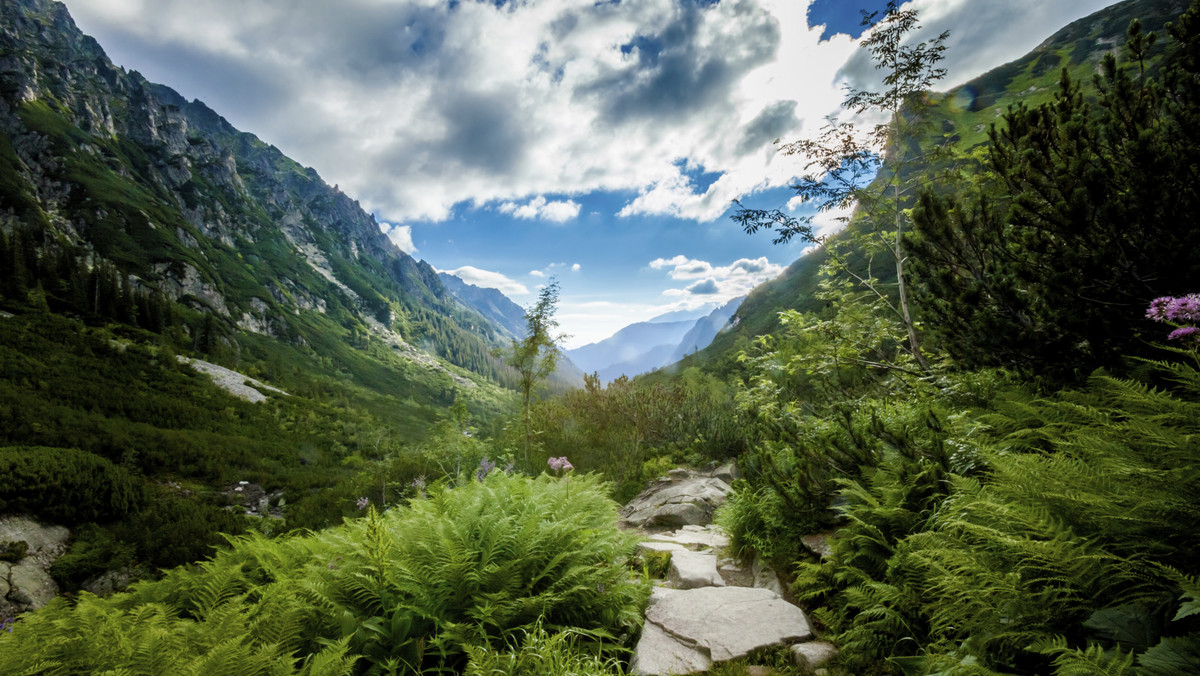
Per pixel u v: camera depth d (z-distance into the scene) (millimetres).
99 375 43188
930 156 7043
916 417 4461
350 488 14961
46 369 39156
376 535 3055
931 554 2232
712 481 7957
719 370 19156
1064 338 3564
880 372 7645
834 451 4406
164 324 82438
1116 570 1660
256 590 3426
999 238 4516
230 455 31172
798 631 3090
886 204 7578
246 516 20391
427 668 2736
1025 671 1728
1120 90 3689
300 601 2912
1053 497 1931
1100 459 2055
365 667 2730
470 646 2467
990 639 1812
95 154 136625
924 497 3240
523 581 3309
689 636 3225
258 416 49719
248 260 168125
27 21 177625
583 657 2766
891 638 2566
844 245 8109
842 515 3623
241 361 92188
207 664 2016
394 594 3076
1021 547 1872
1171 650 1294
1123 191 3373
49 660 2266
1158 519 1583
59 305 66562
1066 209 3434
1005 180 4656
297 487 28922
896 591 2557
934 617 2143
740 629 3199
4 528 13984
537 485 5062
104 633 2564
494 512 3887
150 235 120875
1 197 97688
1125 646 1453
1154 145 3137
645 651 3129
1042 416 2951
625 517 7824
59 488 15461
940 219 4852
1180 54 3416
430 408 133000
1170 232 3100
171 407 41000
